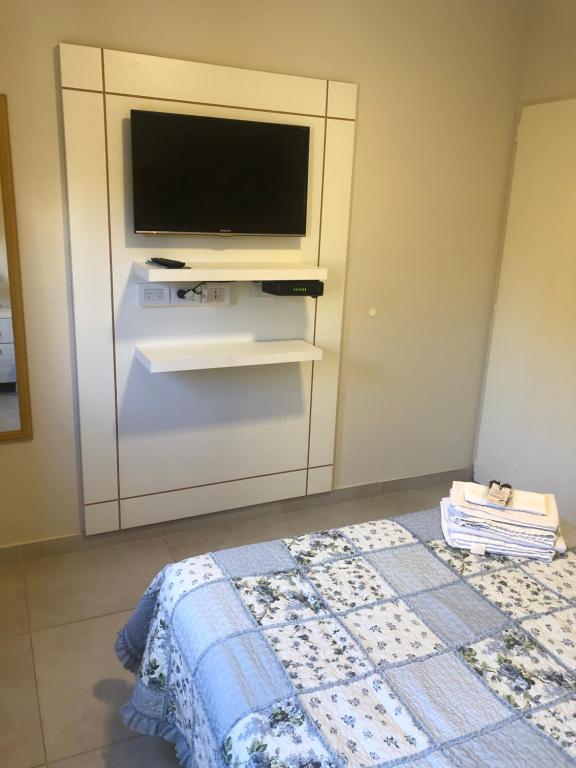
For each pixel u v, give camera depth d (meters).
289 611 1.56
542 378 3.28
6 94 2.31
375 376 3.36
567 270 3.08
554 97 3.09
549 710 1.30
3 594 2.57
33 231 2.46
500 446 3.62
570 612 1.62
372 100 2.94
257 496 3.21
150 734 1.70
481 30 3.09
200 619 1.52
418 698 1.31
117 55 2.40
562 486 3.24
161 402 2.84
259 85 2.67
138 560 2.83
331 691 1.31
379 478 3.56
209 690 1.36
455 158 3.21
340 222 2.99
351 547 1.88
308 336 3.08
